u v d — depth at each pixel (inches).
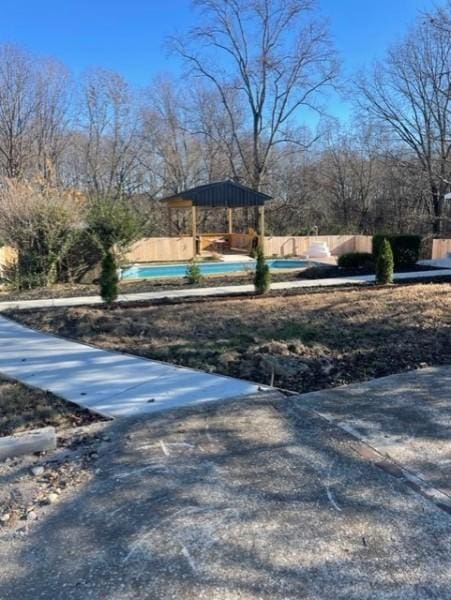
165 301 355.9
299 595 74.0
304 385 170.9
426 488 103.5
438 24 598.5
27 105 1021.8
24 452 122.2
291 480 107.0
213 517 93.9
